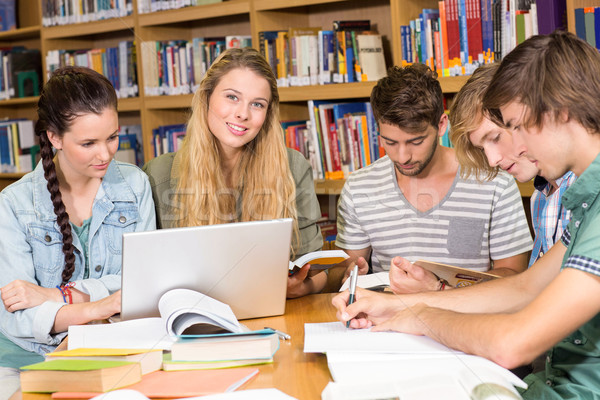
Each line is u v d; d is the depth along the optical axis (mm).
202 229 1086
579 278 919
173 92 3115
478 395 818
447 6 2309
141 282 1103
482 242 1807
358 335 1081
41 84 3875
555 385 1076
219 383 914
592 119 926
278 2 2725
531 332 919
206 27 3369
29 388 935
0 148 3754
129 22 3232
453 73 2334
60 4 3484
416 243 1843
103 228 1521
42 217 1457
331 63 2594
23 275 1417
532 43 970
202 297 1105
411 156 1709
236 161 1692
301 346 1092
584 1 2070
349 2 2879
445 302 1186
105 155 1422
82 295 1366
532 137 970
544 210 1513
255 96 1572
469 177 1787
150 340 1041
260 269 1176
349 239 1916
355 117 2559
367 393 829
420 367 918
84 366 914
